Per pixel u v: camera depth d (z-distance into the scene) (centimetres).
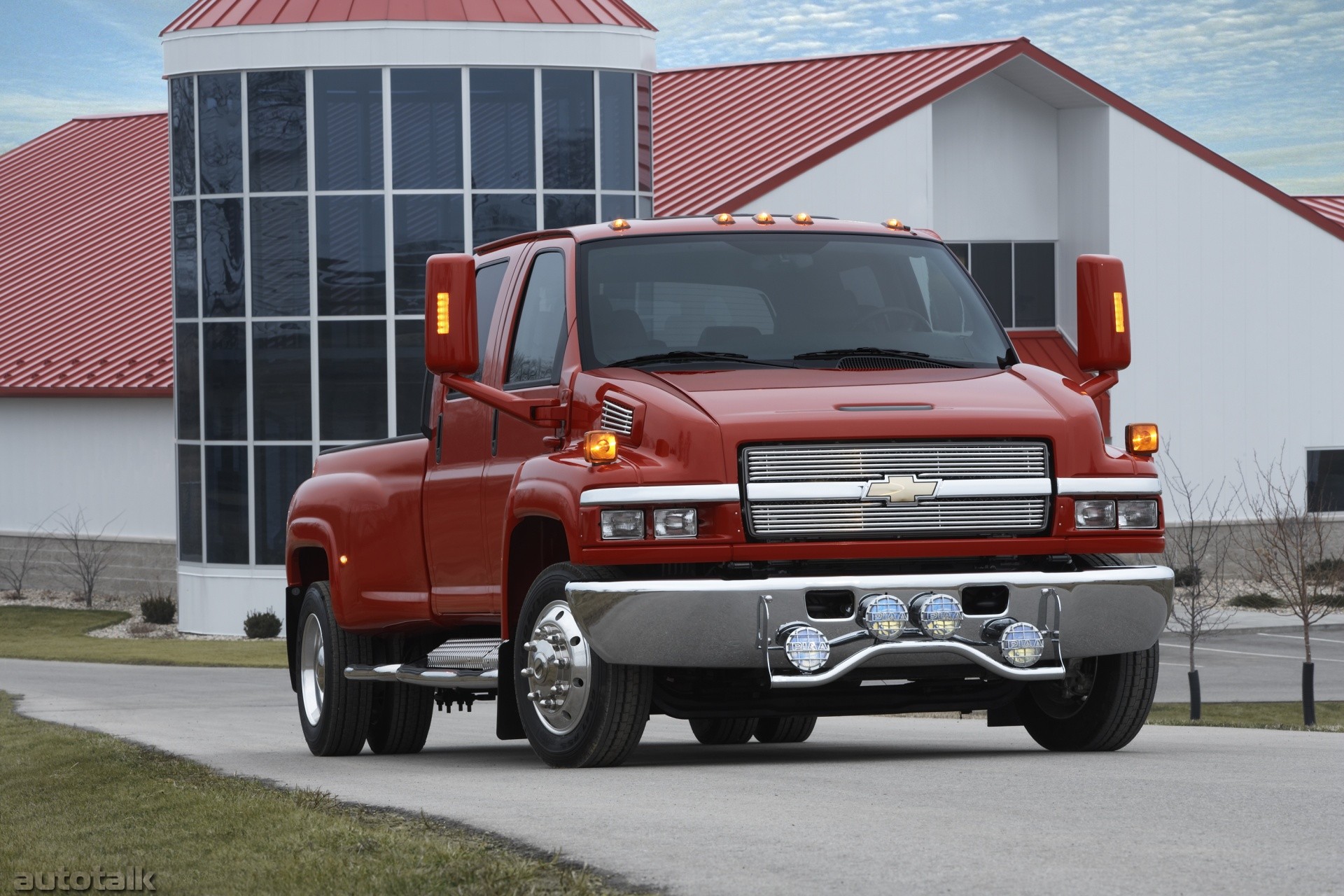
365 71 5000
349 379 5062
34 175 8406
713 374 1329
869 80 6575
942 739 1795
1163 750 1440
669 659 1228
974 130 6644
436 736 2189
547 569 1321
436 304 1338
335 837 1017
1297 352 6806
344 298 5050
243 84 5075
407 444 1622
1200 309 6688
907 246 1484
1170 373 6650
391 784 1295
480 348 1543
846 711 1335
